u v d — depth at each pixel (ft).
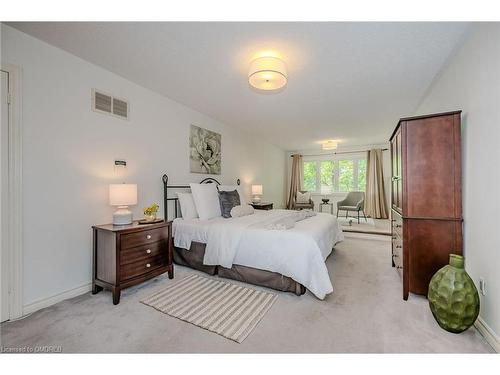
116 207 7.94
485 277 4.93
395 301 6.42
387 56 6.63
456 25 5.27
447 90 7.14
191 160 11.53
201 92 9.48
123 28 5.53
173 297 6.66
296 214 10.70
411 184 6.56
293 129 15.57
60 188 6.50
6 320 5.41
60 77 6.49
